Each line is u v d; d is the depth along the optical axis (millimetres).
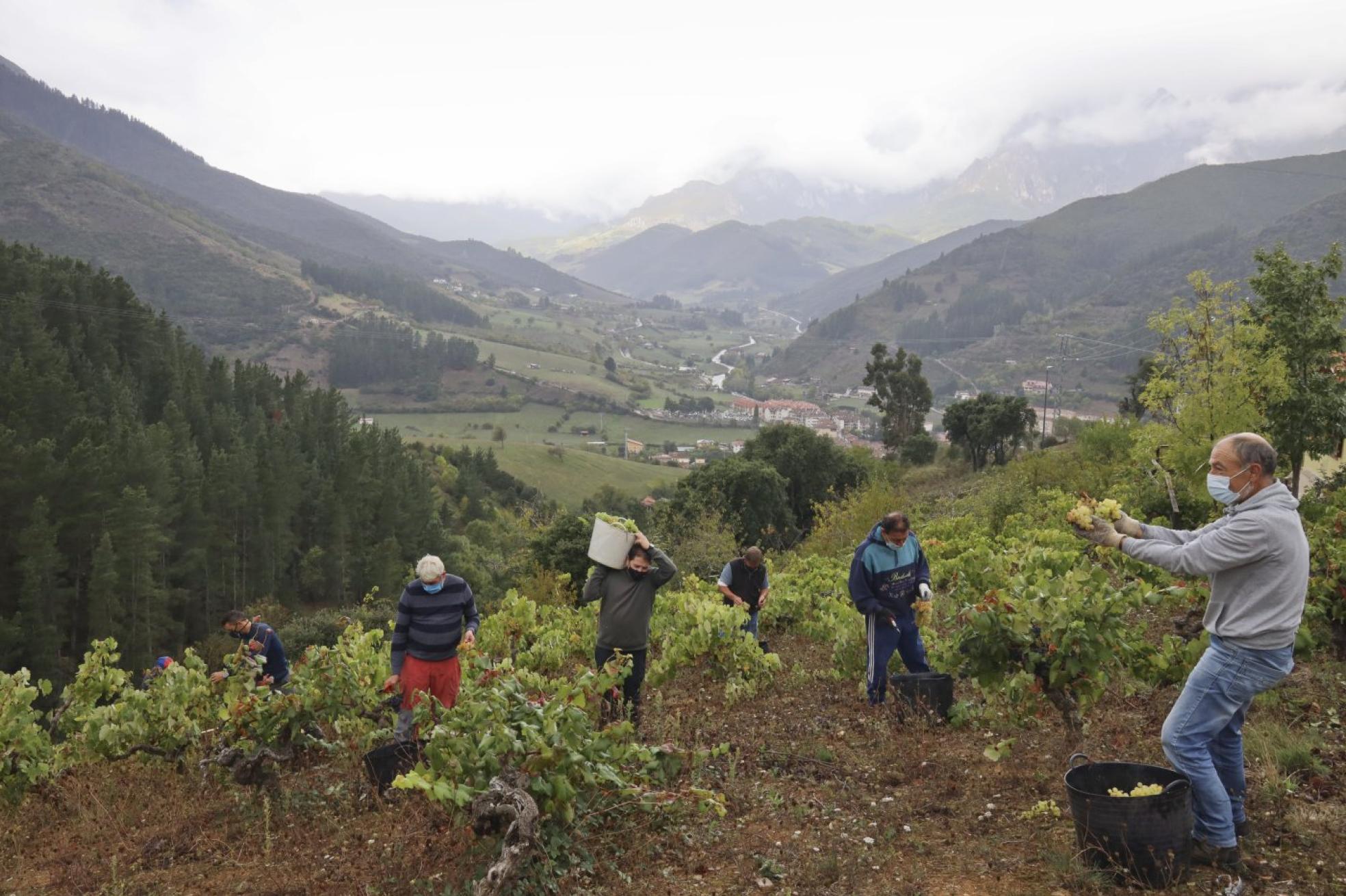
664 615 14094
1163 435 23688
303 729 7379
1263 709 6863
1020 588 6855
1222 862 4414
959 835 5270
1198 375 23484
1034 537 15773
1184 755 4430
